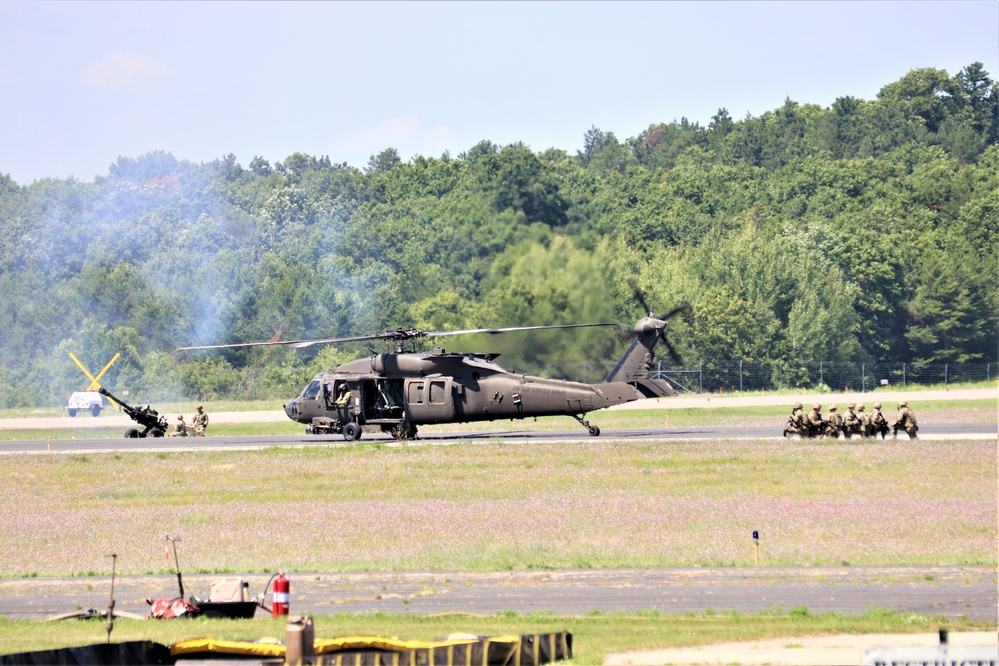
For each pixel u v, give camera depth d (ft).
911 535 219.00
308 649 115.65
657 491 274.57
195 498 284.20
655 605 160.35
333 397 375.86
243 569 199.52
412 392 367.25
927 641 130.82
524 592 171.83
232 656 121.08
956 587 170.91
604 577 182.91
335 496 279.69
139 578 193.77
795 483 281.95
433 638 132.16
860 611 153.79
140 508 273.33
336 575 189.78
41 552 223.92
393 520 245.04
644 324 355.97
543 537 222.28
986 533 219.61
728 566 191.93
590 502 261.24
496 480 295.07
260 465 331.98
